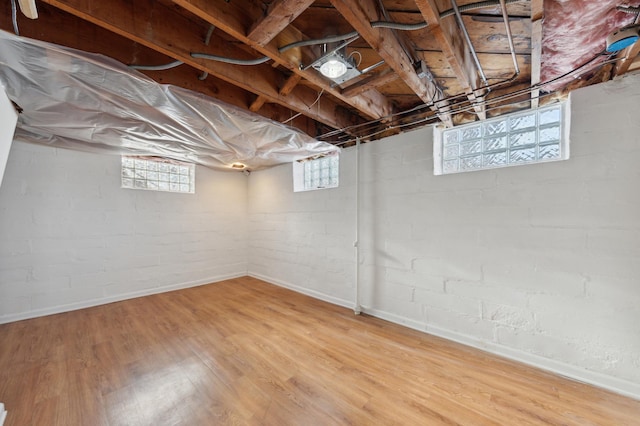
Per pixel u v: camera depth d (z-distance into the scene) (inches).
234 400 65.1
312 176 155.4
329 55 59.6
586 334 71.3
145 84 67.3
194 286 166.2
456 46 58.3
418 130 104.5
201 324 109.0
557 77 66.9
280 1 45.2
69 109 81.3
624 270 66.5
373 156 119.1
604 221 68.9
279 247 168.6
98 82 65.9
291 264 159.9
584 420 58.5
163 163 157.4
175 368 78.2
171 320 113.0
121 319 113.7
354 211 126.6
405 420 58.8
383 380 72.7
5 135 68.9
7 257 110.7
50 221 120.5
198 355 85.4
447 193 96.7
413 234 105.8
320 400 65.1
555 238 75.7
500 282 85.1
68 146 119.2
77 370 76.8
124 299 140.1
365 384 71.1
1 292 109.3
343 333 101.0
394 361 82.0
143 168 149.6
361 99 89.4
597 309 69.9
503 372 76.1
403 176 109.0
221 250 180.9
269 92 81.5
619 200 67.0
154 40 55.9
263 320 113.3
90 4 47.0
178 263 160.9
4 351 86.8
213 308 127.5
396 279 111.1
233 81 72.2
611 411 60.9
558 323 75.3
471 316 91.2
